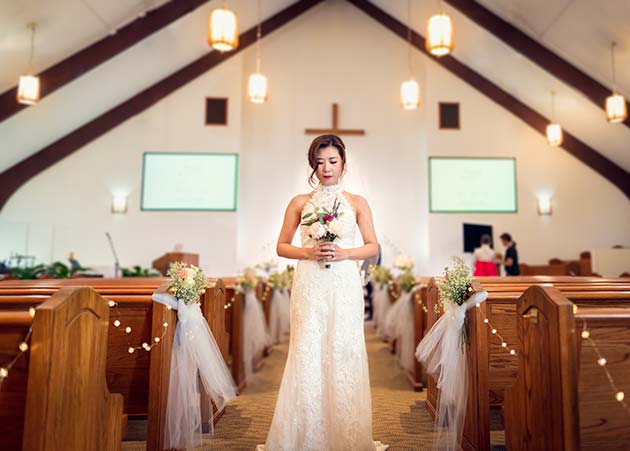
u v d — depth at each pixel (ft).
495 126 32.42
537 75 28.07
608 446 5.44
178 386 8.15
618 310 5.61
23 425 4.75
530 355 6.36
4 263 26.45
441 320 8.94
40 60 23.11
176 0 24.66
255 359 15.58
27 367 4.78
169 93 31.42
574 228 31.81
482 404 7.90
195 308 8.47
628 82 24.21
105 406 6.27
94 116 30.48
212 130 31.68
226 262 30.81
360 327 7.80
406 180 33.35
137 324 8.09
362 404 7.52
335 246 7.48
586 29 22.47
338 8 34.60
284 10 32.81
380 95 33.91
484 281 10.84
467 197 32.01
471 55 30.53
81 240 30.30
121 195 30.83
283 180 32.91
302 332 7.63
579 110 28.78
